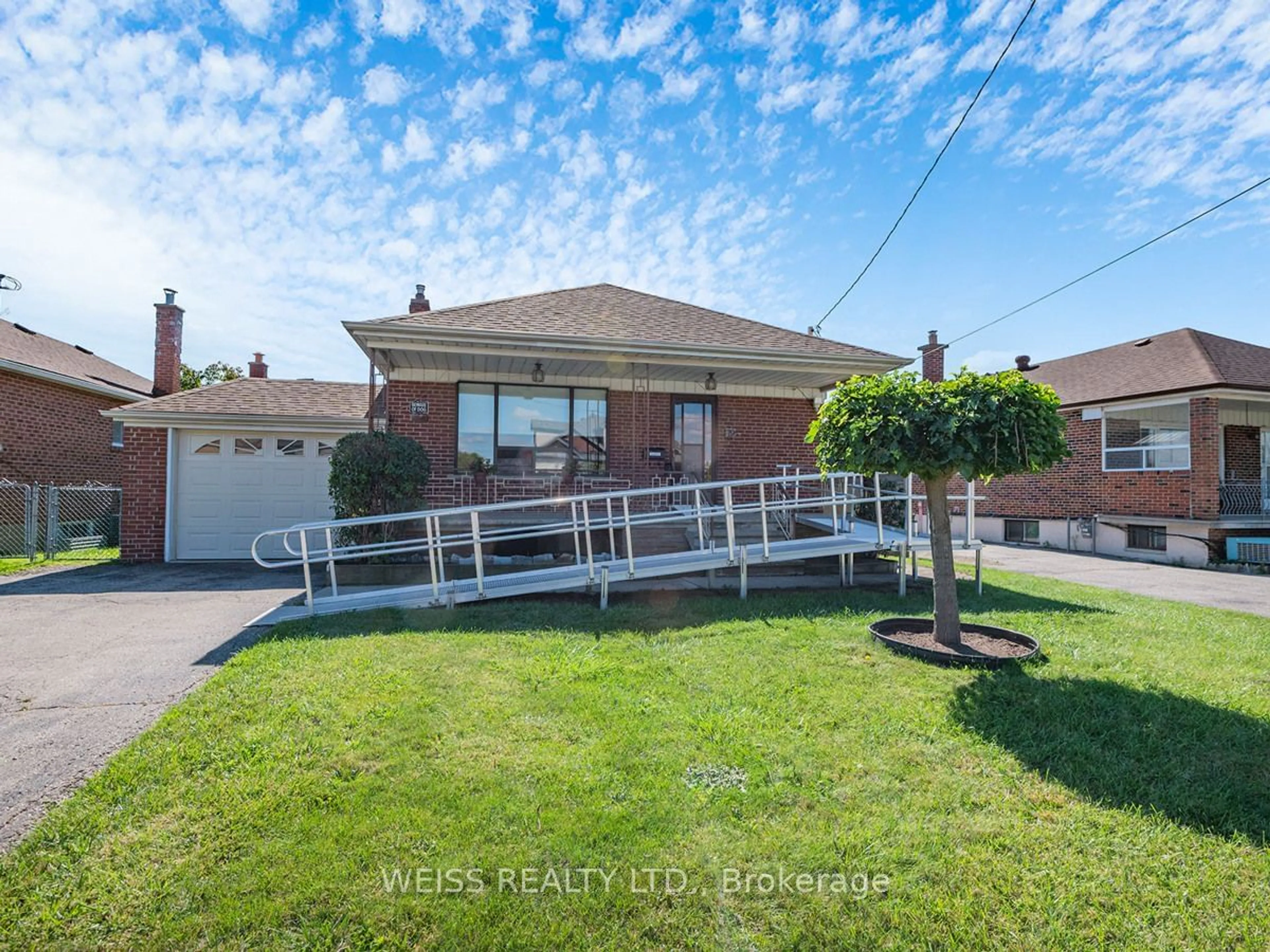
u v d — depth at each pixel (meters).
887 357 9.54
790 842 2.36
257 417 10.87
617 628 5.55
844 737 3.26
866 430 4.56
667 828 2.43
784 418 11.20
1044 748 3.15
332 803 2.57
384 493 8.71
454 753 3.02
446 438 10.00
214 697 3.70
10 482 12.29
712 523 10.09
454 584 6.75
